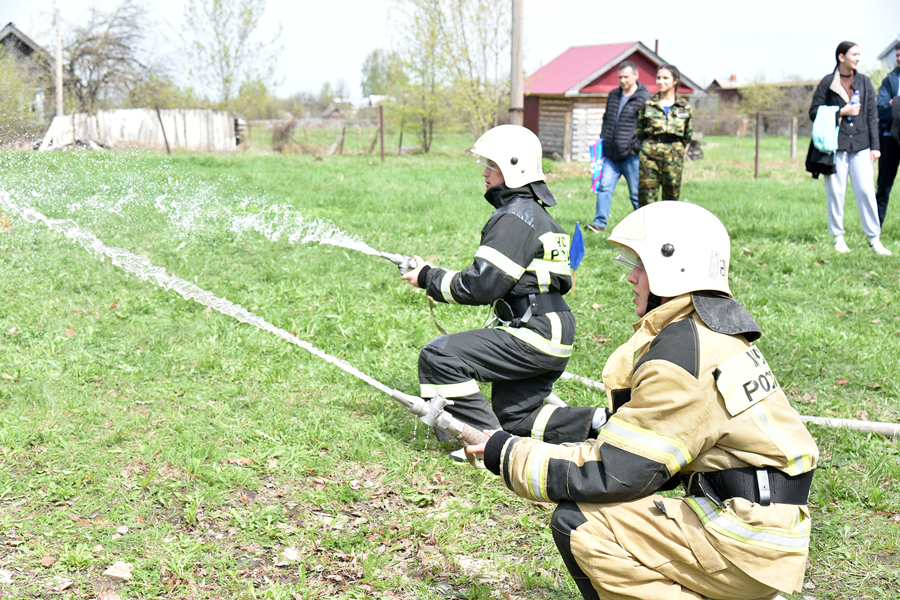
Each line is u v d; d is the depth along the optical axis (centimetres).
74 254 761
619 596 225
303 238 875
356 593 306
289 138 2633
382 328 609
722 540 211
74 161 1206
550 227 381
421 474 399
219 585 310
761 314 675
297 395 487
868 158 882
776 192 1541
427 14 2852
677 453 215
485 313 661
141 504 360
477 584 315
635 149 982
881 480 399
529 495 237
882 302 710
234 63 3042
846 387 519
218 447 413
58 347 540
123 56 3025
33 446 407
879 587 317
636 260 241
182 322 600
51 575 308
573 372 539
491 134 387
